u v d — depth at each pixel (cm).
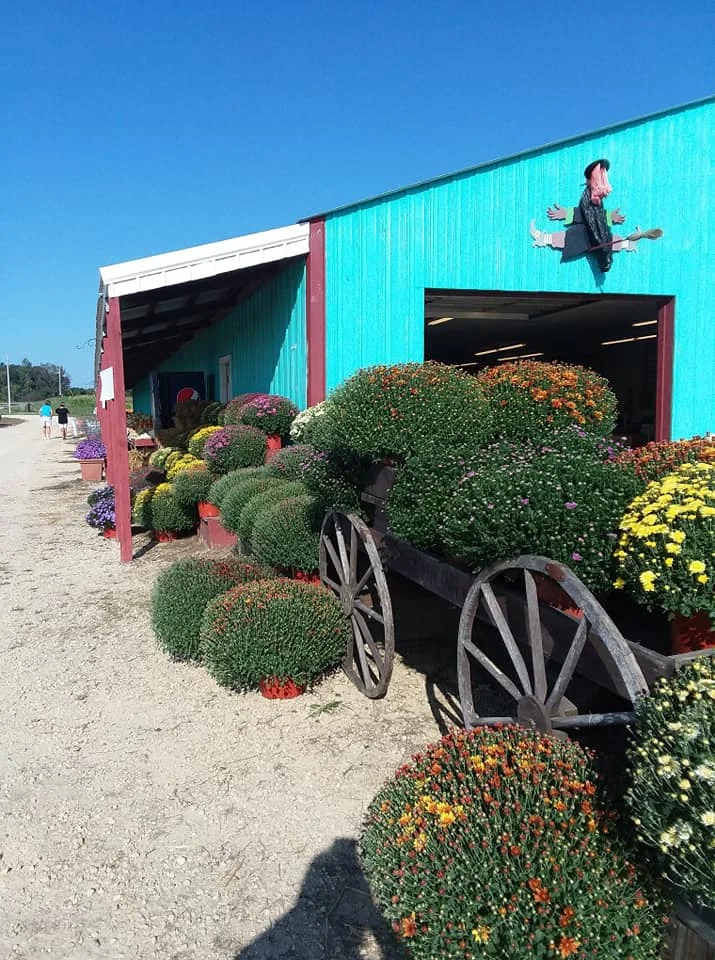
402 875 201
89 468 1744
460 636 319
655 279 971
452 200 894
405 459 396
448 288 898
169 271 800
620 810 205
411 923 193
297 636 423
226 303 1250
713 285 1000
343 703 424
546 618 284
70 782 351
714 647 249
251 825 311
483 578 306
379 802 237
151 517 916
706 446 355
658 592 244
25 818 321
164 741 390
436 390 410
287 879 277
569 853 193
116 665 505
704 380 1007
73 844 301
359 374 445
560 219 928
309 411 743
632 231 949
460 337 1806
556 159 922
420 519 360
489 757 232
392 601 508
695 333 998
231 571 527
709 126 977
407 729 389
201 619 484
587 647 259
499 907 183
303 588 464
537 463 316
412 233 886
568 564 278
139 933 252
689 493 260
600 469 302
